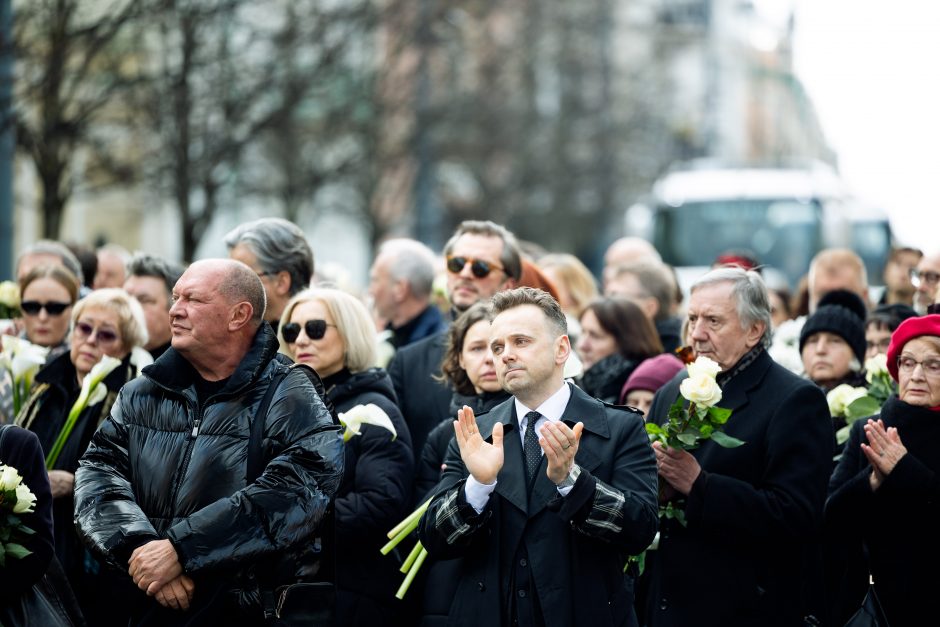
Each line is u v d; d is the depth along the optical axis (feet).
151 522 20.86
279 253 29.63
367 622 25.22
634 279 37.32
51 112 58.49
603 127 184.34
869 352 32.07
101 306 27.55
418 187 116.26
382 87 97.96
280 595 20.98
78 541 26.03
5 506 20.59
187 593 20.24
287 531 20.25
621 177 186.60
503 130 153.89
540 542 21.03
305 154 95.35
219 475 20.77
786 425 23.77
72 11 55.88
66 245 38.99
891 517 24.04
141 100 67.87
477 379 26.63
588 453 21.47
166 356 21.57
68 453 26.40
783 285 45.73
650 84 204.64
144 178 69.92
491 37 151.43
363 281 157.99
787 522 23.07
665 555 24.22
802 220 118.32
